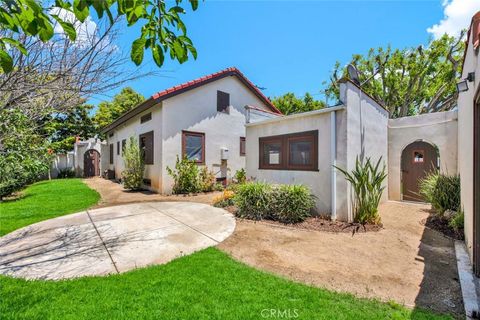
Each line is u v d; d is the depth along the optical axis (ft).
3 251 11.53
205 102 32.76
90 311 6.74
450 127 22.20
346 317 6.61
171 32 5.51
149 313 6.65
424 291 8.24
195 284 8.23
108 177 48.39
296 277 9.12
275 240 13.14
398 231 14.82
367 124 20.01
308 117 19.07
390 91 46.78
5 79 7.58
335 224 15.99
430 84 45.09
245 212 17.80
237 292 7.75
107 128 47.98
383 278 9.13
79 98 10.11
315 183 18.48
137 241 12.85
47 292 7.78
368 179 16.71
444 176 17.94
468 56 11.60
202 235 13.83
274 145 21.72
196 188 29.76
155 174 30.42
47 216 18.11
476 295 7.79
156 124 30.17
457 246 12.12
